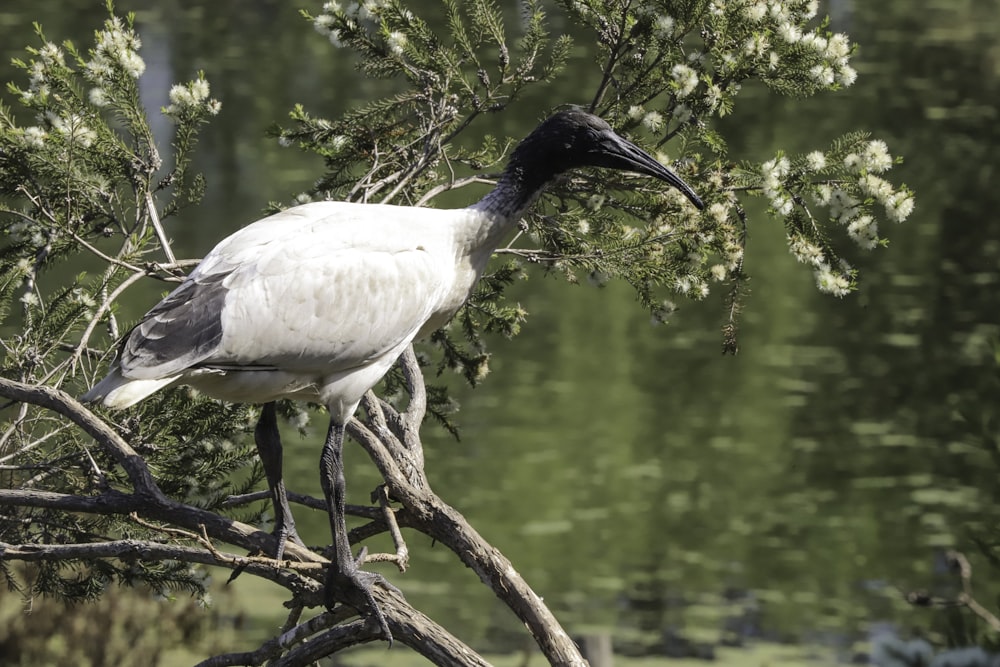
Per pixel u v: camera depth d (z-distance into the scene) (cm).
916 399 2695
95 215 1053
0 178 1016
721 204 1042
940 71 5247
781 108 4544
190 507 777
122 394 743
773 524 2242
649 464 2436
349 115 1138
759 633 1906
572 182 1091
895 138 4362
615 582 2050
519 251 1082
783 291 3234
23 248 1053
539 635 769
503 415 2614
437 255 855
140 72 1065
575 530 2208
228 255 796
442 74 1145
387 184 1145
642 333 3027
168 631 1694
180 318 767
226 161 3859
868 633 1906
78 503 775
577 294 3238
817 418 2619
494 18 1141
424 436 2522
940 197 3838
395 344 832
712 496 2331
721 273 1058
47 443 1008
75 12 5497
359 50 1136
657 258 1057
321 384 822
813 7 1059
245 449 959
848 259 3403
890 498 2330
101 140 1034
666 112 1060
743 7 1030
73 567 995
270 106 4362
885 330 3031
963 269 3359
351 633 752
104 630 1666
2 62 4459
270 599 1873
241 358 780
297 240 804
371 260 816
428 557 2127
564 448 2484
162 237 1033
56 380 970
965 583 523
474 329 1176
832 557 2134
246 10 5900
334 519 782
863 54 5488
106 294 1012
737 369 2842
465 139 2817
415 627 743
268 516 1008
